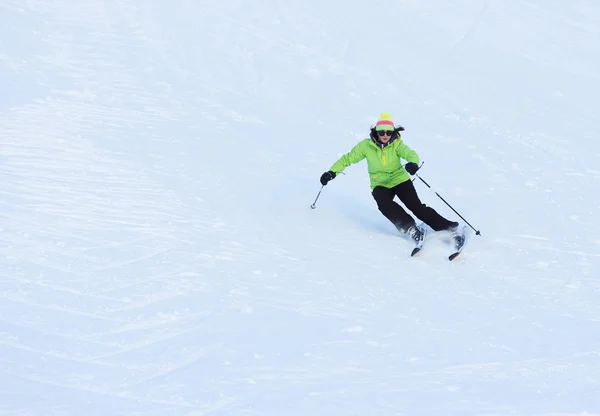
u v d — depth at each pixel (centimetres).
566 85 3959
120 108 3306
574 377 1371
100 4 4756
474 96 3816
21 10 4447
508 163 2992
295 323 1577
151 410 1212
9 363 1320
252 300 1680
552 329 1602
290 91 3812
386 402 1266
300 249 2044
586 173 2903
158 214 2178
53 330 1462
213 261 1891
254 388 1300
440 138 3300
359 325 1584
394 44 4444
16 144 2655
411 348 1488
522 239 2222
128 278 1736
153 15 4672
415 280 1875
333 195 2600
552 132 3388
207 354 1417
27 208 2102
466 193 2669
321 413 1223
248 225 2194
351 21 4741
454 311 1686
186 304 1627
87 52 3991
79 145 2733
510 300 1766
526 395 1295
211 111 3447
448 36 4547
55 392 1243
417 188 2717
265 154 2969
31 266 1744
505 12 4869
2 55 3725
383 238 2198
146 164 2631
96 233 1992
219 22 4634
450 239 2123
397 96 3797
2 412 1166
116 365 1354
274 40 4438
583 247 2167
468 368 1407
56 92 3369
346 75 4034
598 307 1742
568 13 4919
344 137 3284
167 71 3894
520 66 4178
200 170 2652
